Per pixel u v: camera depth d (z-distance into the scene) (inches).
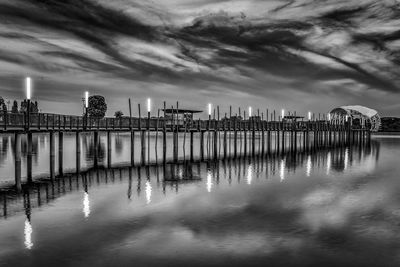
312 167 1413.6
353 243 525.0
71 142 3075.8
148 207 722.2
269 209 714.2
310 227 597.3
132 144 1524.4
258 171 1274.6
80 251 485.1
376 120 4190.5
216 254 481.1
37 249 491.8
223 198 813.2
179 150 2204.7
